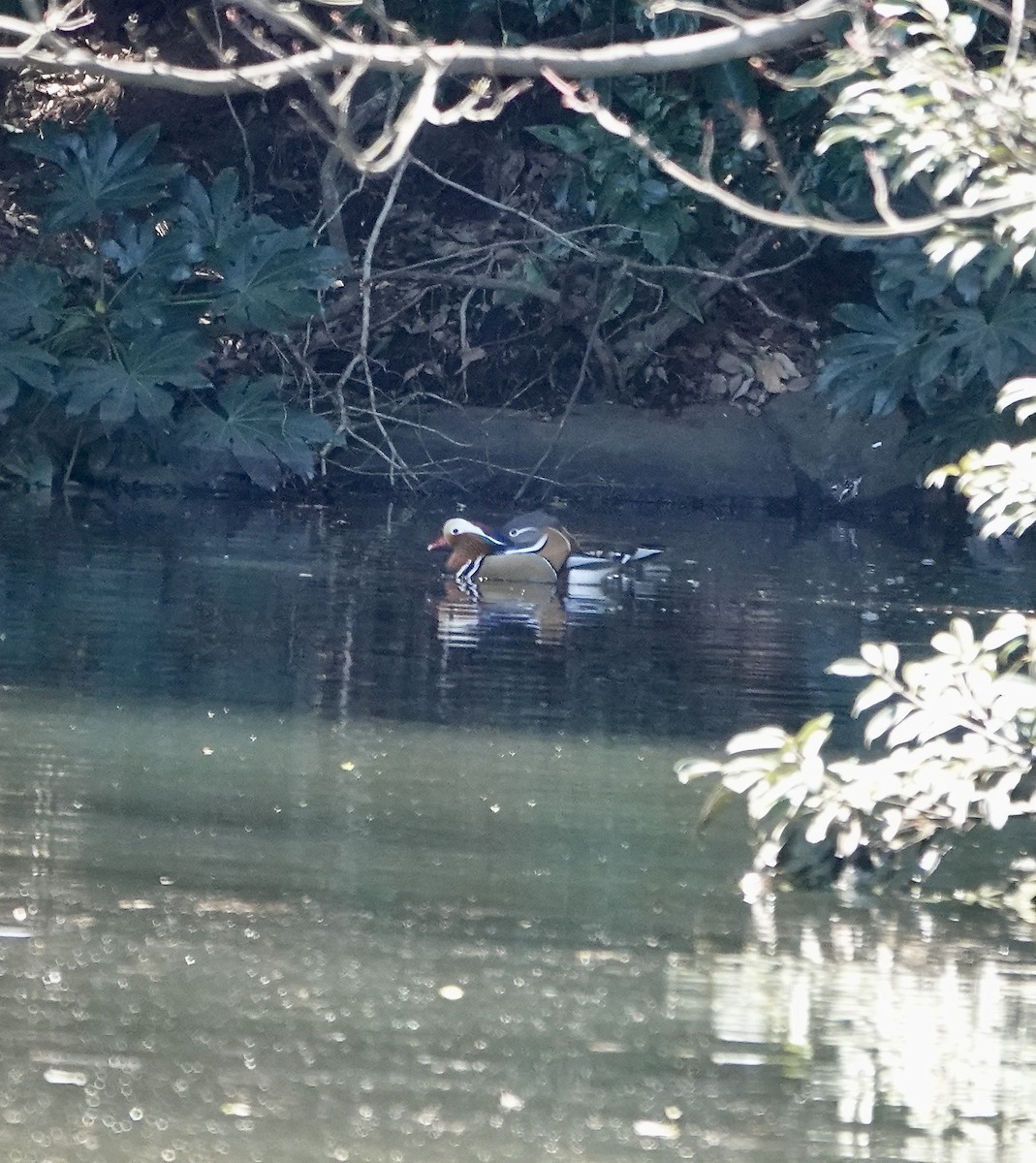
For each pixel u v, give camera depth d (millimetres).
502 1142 3051
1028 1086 3324
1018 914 4254
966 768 4207
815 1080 3328
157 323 10430
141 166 10789
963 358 10297
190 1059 3301
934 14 4012
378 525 9984
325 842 4539
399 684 6215
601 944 3945
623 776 5219
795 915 4199
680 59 2982
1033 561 9617
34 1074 3207
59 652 6406
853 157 10422
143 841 4473
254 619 7195
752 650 6996
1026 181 3895
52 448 10859
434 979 3721
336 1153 2982
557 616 7605
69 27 4324
